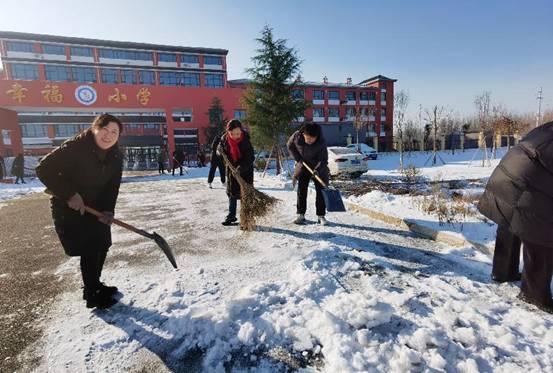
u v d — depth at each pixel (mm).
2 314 2557
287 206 6324
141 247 4145
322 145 4625
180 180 13852
